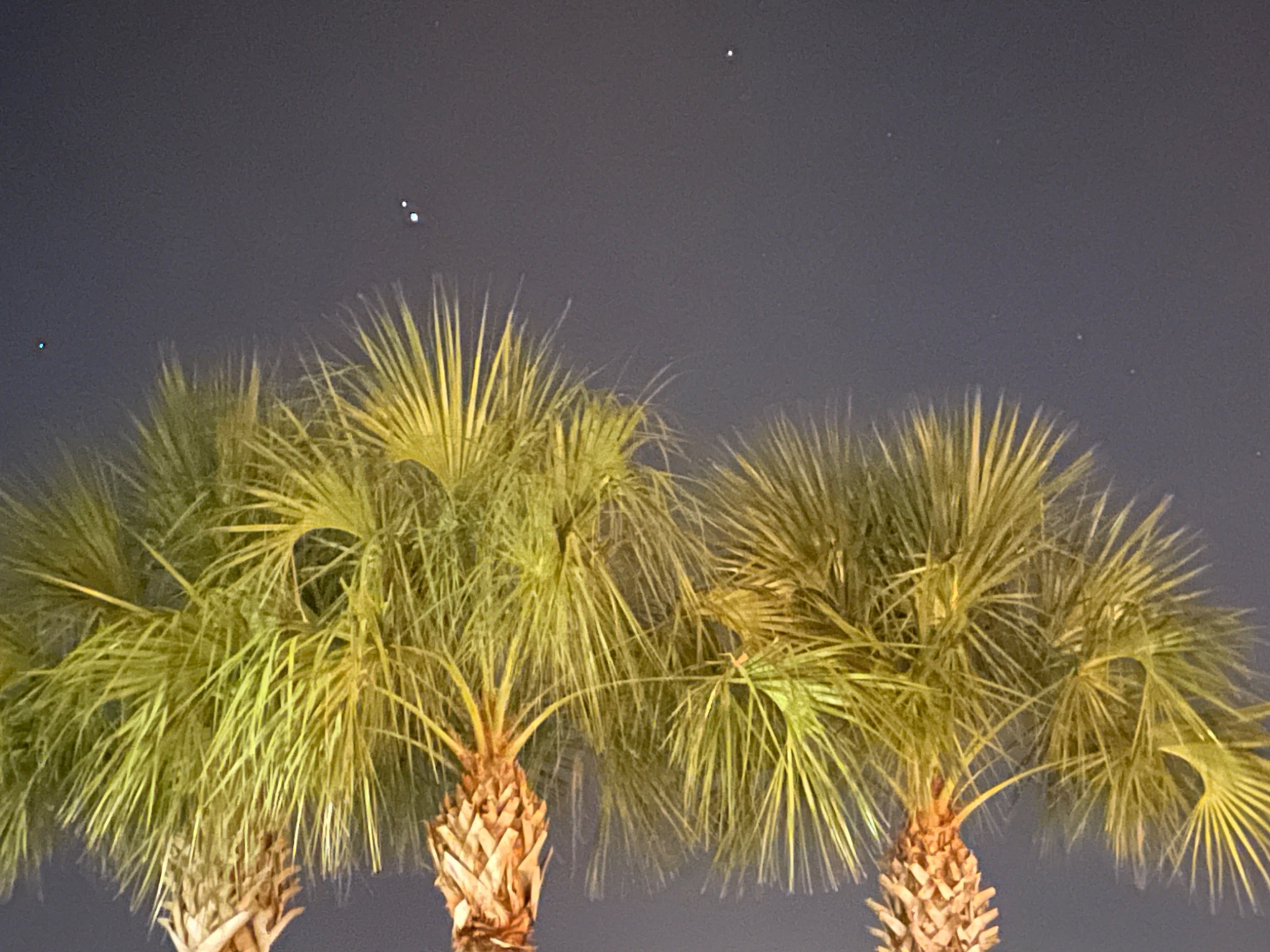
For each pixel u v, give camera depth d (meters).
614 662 2.45
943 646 2.40
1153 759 2.56
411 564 2.31
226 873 2.44
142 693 2.24
